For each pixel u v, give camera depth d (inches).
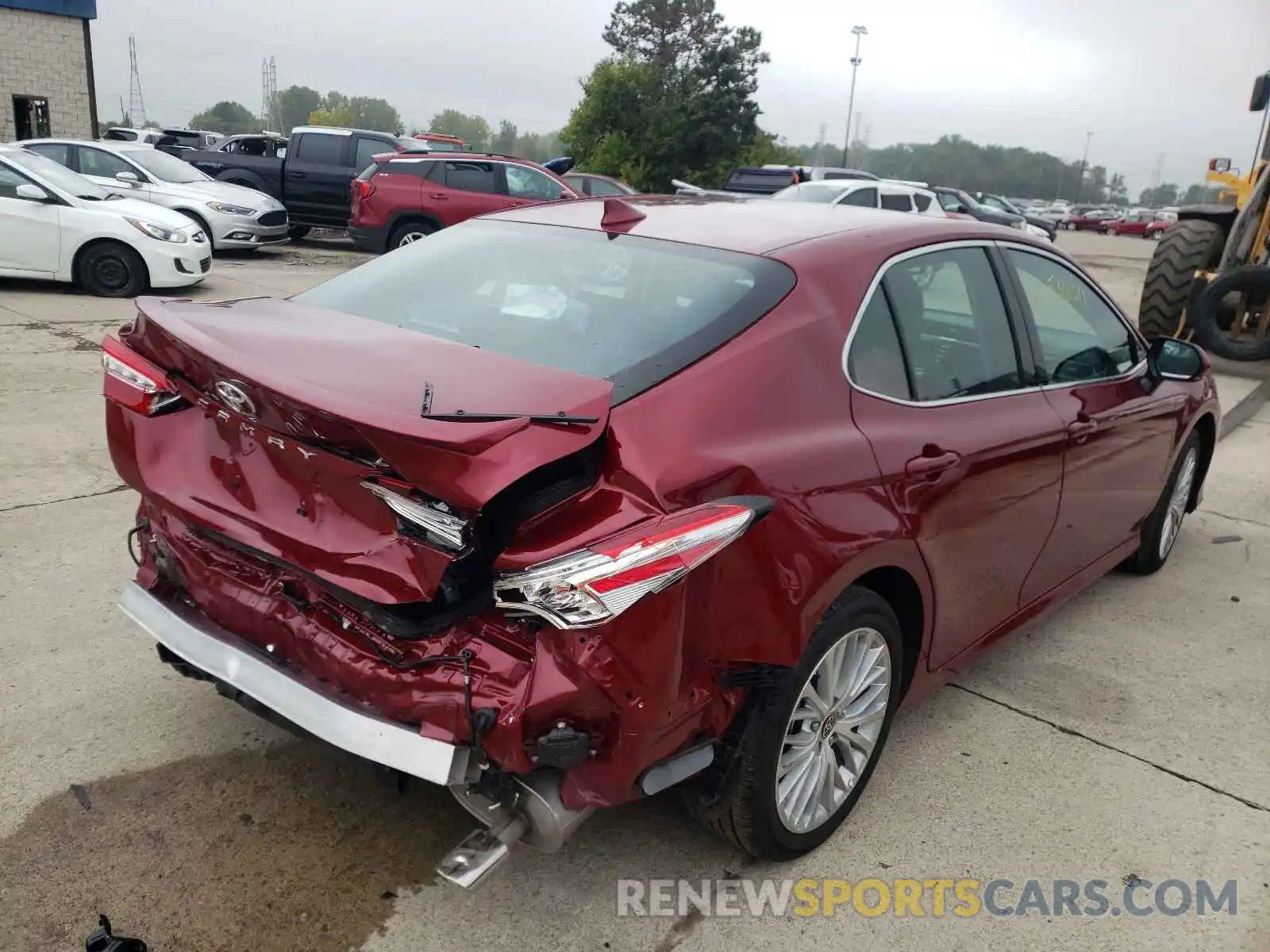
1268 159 415.5
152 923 93.7
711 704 89.4
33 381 277.0
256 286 485.1
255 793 112.6
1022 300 135.3
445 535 77.3
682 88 1592.0
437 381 82.4
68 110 844.0
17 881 97.3
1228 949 100.3
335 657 87.0
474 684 80.7
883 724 113.5
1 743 117.7
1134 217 2447.1
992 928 101.0
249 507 91.4
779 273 104.3
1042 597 147.7
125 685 131.6
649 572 77.2
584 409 80.7
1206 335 403.2
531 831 85.4
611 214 122.7
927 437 109.7
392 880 101.3
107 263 416.2
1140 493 168.7
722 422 89.6
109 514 186.2
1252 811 122.1
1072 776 127.3
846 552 95.4
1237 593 189.6
